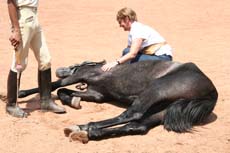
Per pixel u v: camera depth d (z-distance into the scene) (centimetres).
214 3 2292
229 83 1027
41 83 844
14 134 753
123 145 716
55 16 2014
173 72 811
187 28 1773
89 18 1972
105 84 880
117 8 2209
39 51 826
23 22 777
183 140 735
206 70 1146
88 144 719
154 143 724
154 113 771
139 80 838
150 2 2348
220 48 1414
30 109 861
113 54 1340
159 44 902
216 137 748
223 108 873
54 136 746
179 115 748
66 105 890
